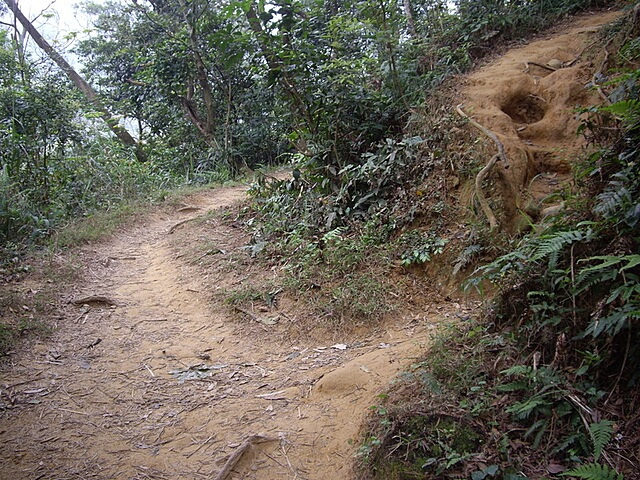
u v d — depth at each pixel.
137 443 3.36
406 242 5.45
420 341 4.16
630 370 2.74
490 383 3.11
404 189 6.00
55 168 9.56
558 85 6.31
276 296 5.35
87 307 5.47
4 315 4.96
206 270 6.36
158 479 3.03
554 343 3.10
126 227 8.62
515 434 2.73
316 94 6.86
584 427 2.59
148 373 4.26
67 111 10.10
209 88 15.50
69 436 3.43
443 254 5.12
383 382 3.61
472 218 5.18
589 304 3.06
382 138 6.96
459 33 8.66
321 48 7.21
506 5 9.13
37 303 5.30
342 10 8.79
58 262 6.58
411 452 2.74
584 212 3.51
